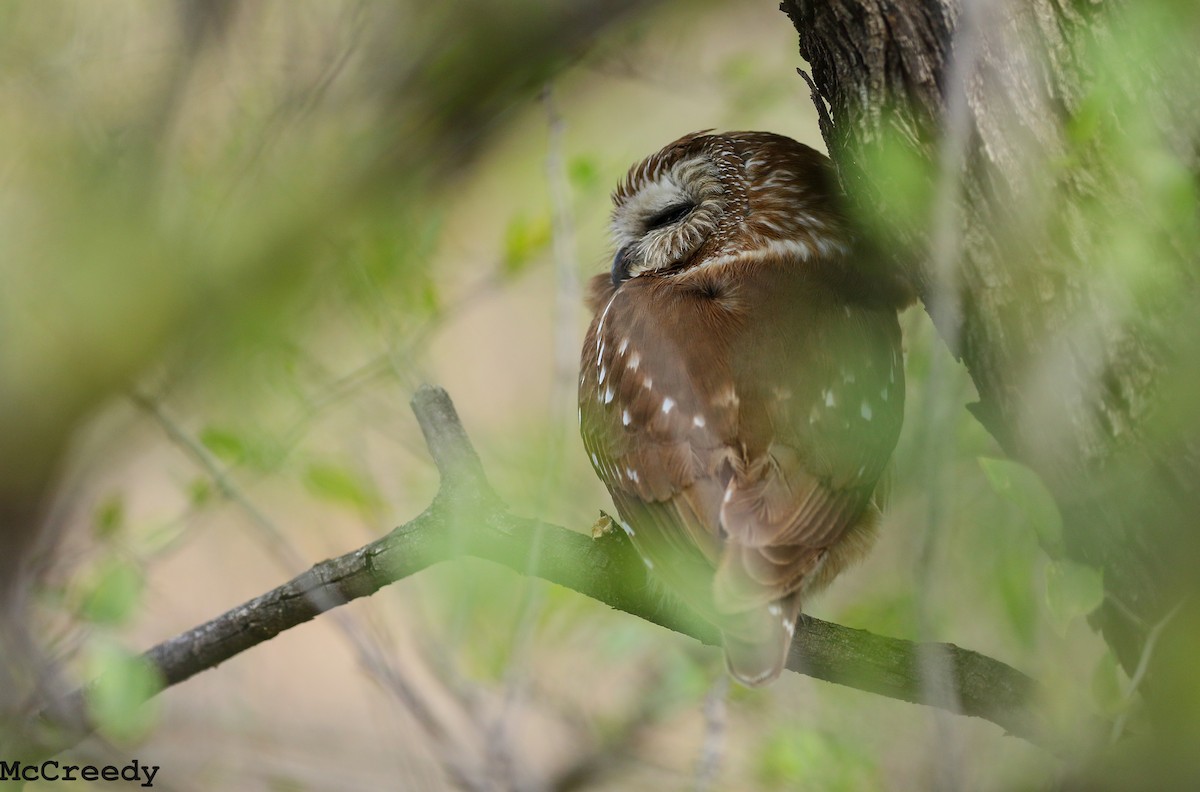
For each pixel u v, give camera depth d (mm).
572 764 11023
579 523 11336
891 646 7996
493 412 13922
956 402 6918
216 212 9633
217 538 13617
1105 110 6234
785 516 7715
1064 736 7281
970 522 10148
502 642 10422
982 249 6605
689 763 10797
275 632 8148
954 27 6504
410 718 11406
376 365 10492
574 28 9594
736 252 9164
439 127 9977
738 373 8172
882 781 10102
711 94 12477
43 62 11406
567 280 9148
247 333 9578
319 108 10109
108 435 11438
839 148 7309
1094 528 6863
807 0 7035
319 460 10820
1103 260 6293
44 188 10219
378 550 8008
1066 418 6629
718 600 7402
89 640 8422
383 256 10234
